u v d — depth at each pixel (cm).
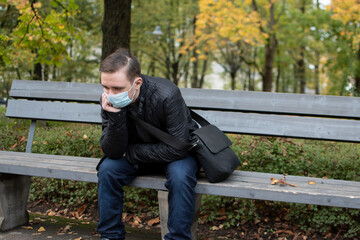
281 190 186
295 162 270
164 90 197
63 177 216
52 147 326
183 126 198
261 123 252
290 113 251
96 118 284
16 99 306
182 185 187
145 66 2458
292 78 2559
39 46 574
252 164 278
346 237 254
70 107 290
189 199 188
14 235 236
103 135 203
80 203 310
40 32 526
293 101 250
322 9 1462
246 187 190
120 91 186
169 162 199
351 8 1086
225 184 195
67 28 566
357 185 206
